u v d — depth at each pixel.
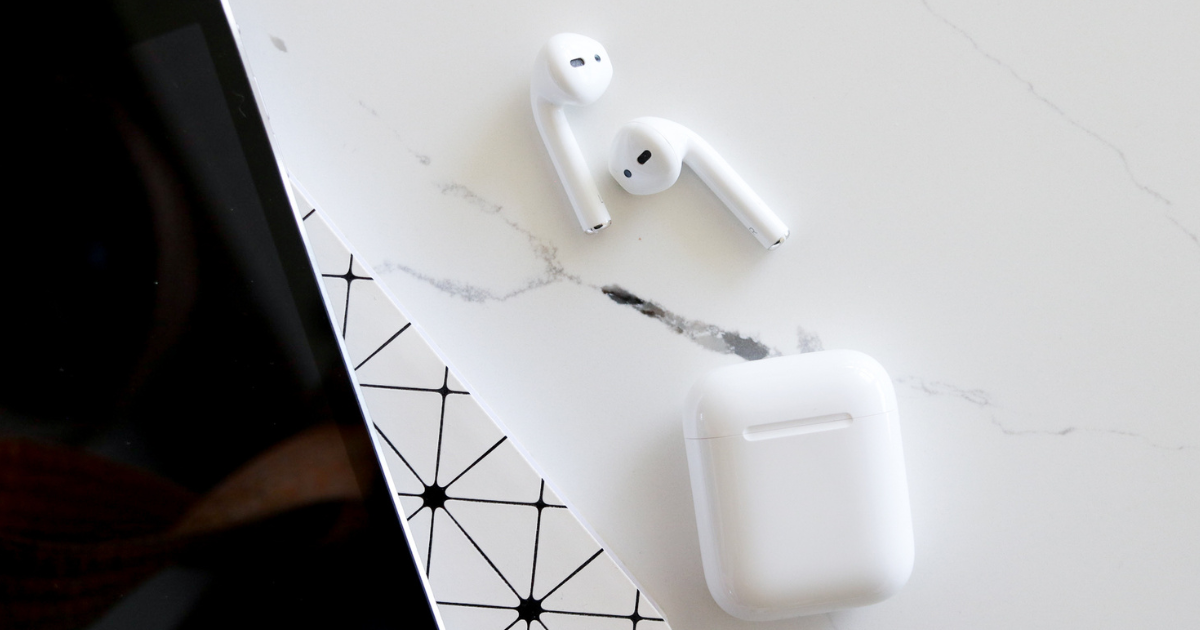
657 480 0.33
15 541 0.30
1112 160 0.33
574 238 0.33
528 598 0.32
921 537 0.33
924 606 0.33
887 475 0.32
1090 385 0.33
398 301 0.33
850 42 0.33
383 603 0.31
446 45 0.33
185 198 0.30
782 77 0.33
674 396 0.33
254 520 0.31
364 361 0.31
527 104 0.33
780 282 0.33
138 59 0.29
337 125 0.33
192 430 0.30
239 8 0.33
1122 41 0.33
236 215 0.30
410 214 0.33
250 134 0.30
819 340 0.33
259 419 0.30
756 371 0.32
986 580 0.33
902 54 0.33
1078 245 0.33
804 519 0.32
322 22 0.33
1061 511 0.33
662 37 0.33
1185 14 0.33
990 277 0.33
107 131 0.30
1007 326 0.33
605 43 0.33
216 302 0.30
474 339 0.33
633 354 0.33
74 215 0.30
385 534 0.31
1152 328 0.33
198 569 0.31
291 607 0.31
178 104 0.30
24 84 0.29
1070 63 0.33
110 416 0.30
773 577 0.32
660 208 0.33
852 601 0.32
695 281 0.33
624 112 0.33
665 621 0.32
